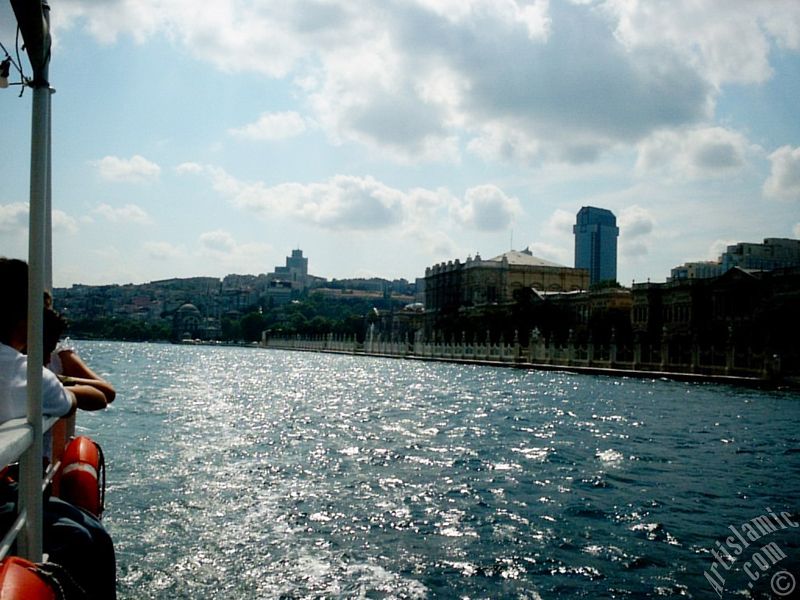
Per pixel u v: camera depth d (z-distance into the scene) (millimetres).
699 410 46531
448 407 46844
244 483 20594
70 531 5262
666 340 93438
